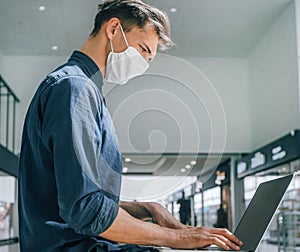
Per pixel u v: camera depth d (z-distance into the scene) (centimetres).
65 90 100
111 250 104
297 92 770
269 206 101
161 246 101
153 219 114
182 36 825
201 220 822
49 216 104
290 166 782
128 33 109
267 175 836
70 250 102
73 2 741
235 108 902
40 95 104
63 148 97
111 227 98
